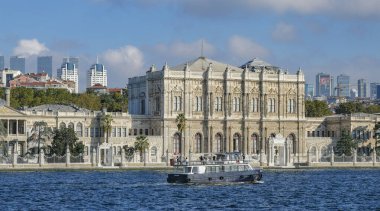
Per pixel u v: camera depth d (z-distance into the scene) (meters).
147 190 196.62
